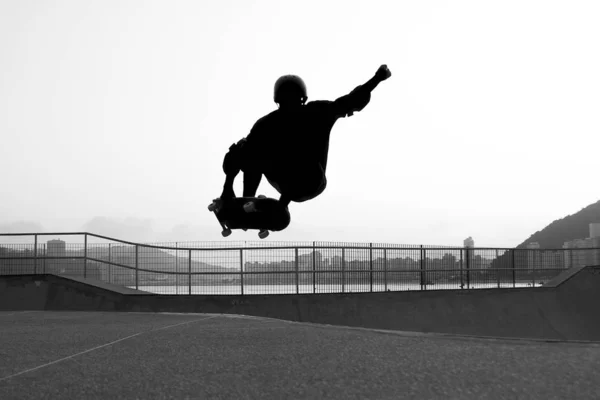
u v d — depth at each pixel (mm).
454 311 20500
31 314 15492
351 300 19109
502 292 21969
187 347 8109
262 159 4457
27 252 19766
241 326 11055
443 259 23078
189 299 18406
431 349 7094
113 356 7469
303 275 19688
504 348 6902
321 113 4387
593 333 22578
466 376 5539
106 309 18281
